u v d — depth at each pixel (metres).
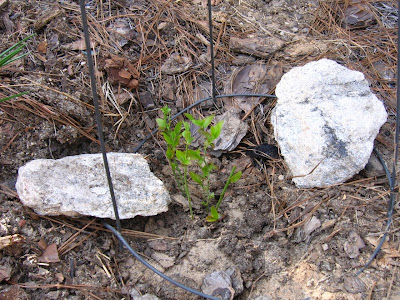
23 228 0.45
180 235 0.49
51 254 0.44
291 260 0.47
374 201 0.49
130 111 0.58
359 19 0.66
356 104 0.51
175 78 0.61
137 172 0.49
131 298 0.43
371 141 0.50
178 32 0.65
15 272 0.42
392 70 0.60
